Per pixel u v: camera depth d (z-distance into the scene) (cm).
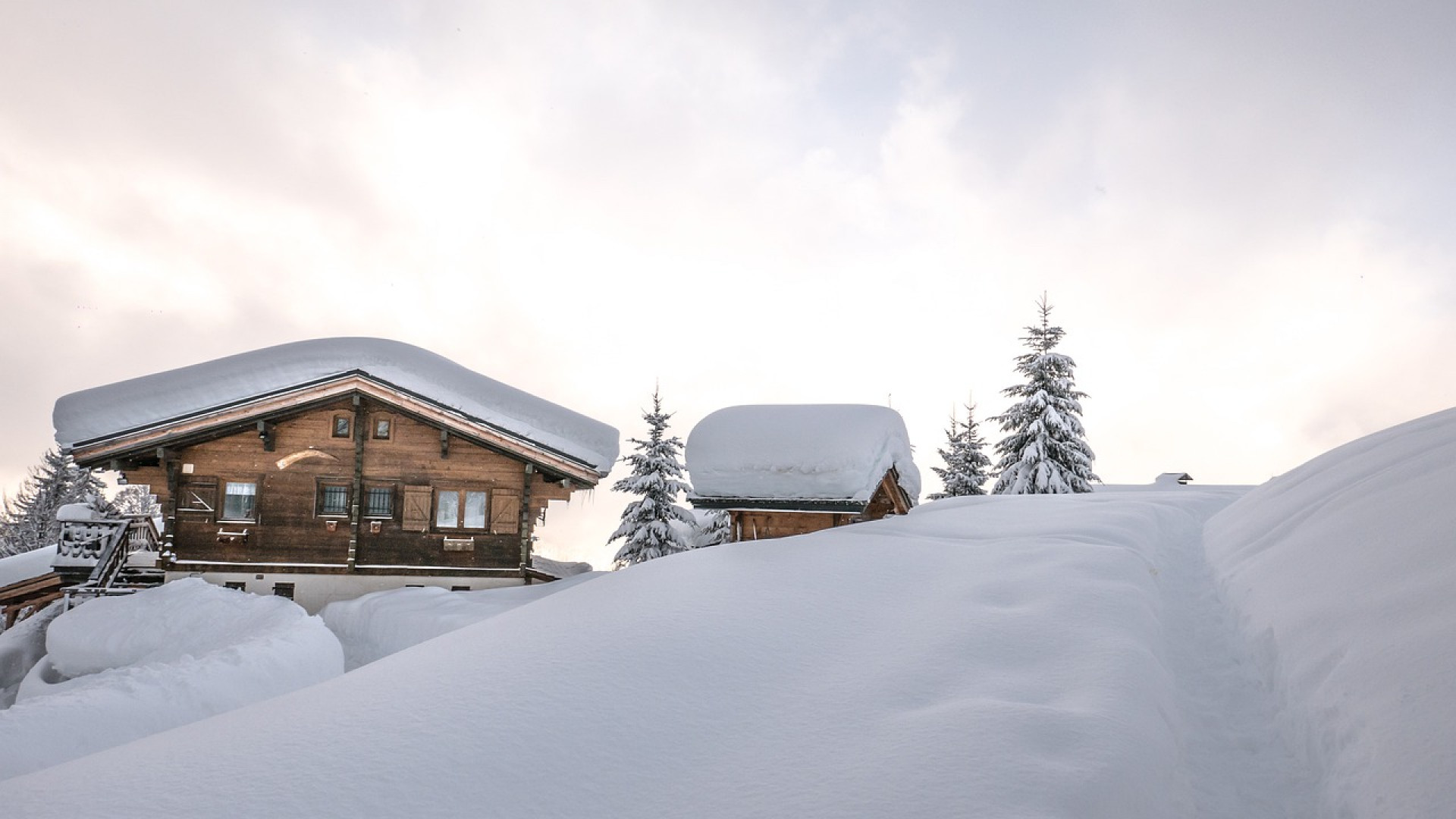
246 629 1047
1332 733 434
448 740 427
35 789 379
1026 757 383
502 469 1855
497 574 1822
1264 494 956
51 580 1848
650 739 432
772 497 1123
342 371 1770
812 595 673
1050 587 646
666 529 2844
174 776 391
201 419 1692
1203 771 456
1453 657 402
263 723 464
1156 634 591
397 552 1809
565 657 544
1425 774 351
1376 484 694
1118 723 414
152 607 1258
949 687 483
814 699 477
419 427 1842
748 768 398
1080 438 3194
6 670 1430
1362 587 534
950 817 341
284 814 354
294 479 1792
